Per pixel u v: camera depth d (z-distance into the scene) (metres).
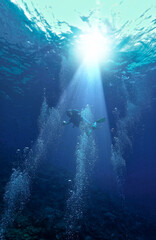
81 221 7.04
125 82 17.14
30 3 8.85
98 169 18.02
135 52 12.38
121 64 14.12
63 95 19.53
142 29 10.25
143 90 18.50
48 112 21.72
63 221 6.69
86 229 6.46
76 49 12.60
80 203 8.72
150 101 21.09
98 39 11.36
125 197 13.18
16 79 15.59
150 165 23.84
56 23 10.08
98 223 7.28
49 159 17.98
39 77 15.56
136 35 10.74
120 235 6.81
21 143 22.94
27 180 9.94
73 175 13.16
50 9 9.15
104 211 8.46
